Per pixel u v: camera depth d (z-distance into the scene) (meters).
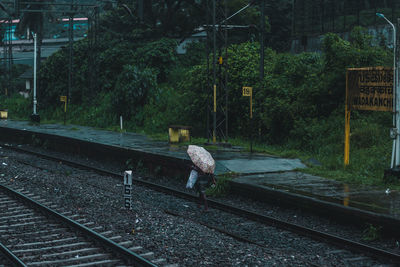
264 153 18.45
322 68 21.78
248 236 9.36
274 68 24.89
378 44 26.86
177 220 10.34
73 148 24.17
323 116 20.30
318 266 7.48
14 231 9.34
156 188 14.57
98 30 42.50
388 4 31.16
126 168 19.11
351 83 14.43
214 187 13.18
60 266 7.34
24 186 14.23
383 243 8.70
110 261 7.54
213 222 10.46
